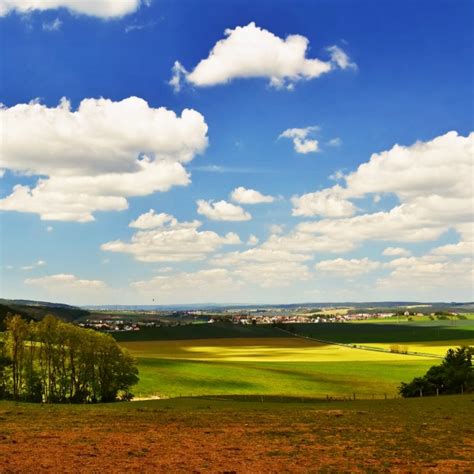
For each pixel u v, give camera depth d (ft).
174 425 134.51
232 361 543.39
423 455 98.73
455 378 282.15
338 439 114.93
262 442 110.63
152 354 631.97
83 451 98.17
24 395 304.30
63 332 310.65
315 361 556.10
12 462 88.28
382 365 516.73
